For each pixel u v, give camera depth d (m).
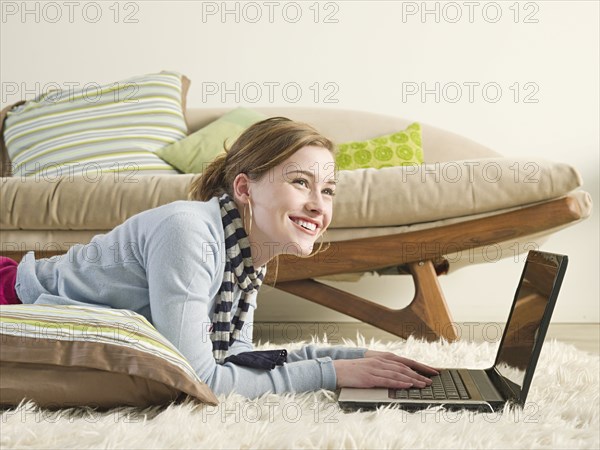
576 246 3.13
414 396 1.13
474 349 1.69
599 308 3.12
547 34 3.20
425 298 2.11
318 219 1.29
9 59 3.46
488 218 2.06
